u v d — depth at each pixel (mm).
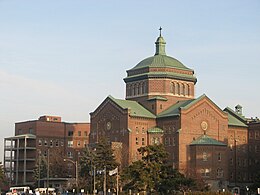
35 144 184875
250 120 182000
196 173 145625
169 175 116562
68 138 192250
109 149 130375
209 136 156625
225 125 161625
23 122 192375
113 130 157375
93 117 164500
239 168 168000
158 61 167125
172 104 164125
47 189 138875
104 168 122438
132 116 154125
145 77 165375
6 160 186375
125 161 147500
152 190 116188
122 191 122500
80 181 137250
